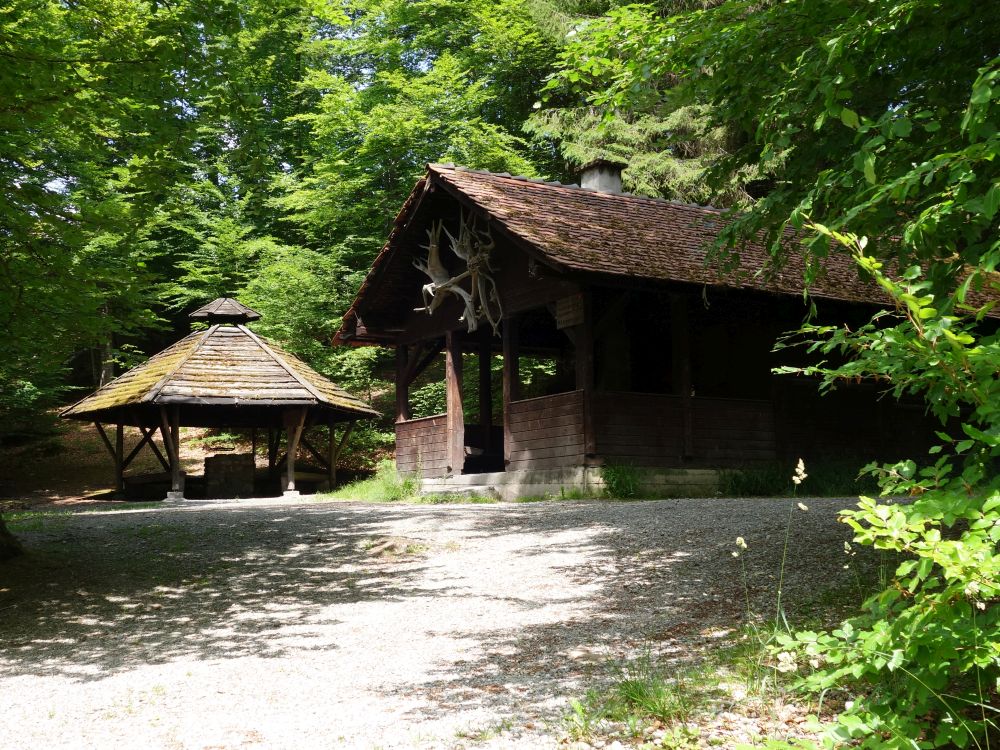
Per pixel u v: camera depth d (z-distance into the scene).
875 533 3.12
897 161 4.91
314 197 29.17
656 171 26.02
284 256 29.34
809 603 6.40
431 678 5.47
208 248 30.36
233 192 34.06
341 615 7.46
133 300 9.57
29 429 31.67
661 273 14.89
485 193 16.66
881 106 6.02
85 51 8.67
